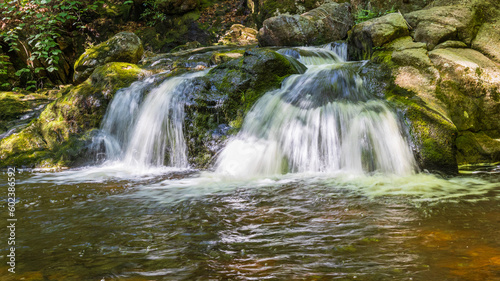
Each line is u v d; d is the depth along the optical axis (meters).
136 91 6.44
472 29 6.29
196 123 5.73
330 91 5.59
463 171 4.77
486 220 2.86
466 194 3.65
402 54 5.79
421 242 2.45
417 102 5.20
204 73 6.75
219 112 5.73
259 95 5.86
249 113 5.70
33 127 6.80
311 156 5.02
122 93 6.58
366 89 5.68
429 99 5.35
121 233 2.77
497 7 6.59
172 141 5.81
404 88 5.50
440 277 1.96
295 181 4.40
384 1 8.66
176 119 5.82
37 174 5.41
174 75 6.84
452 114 5.37
